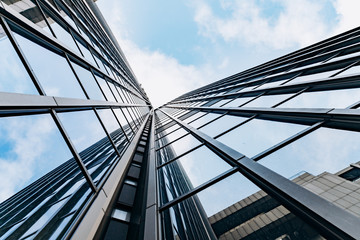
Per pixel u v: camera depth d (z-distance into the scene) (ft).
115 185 20.20
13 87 12.78
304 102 24.58
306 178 13.34
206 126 38.11
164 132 57.36
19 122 12.44
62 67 23.13
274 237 11.14
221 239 13.53
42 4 29.66
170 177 28.99
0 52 13.64
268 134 20.62
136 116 64.64
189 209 19.34
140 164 31.94
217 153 23.71
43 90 16.29
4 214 13.39
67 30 35.86
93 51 48.96
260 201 13.91
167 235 14.80
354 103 18.24
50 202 16.75
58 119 16.26
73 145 17.17
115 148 26.68
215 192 16.93
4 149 11.06
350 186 11.17
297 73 41.34
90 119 23.31
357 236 8.07
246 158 17.89
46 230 12.53
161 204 18.58
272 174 14.24
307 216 10.58
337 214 9.48
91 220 13.94
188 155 28.17
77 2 64.75
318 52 53.57
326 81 26.81
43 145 13.82
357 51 36.60
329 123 17.28
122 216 17.84
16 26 17.98
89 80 31.42
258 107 31.24
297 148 16.15
